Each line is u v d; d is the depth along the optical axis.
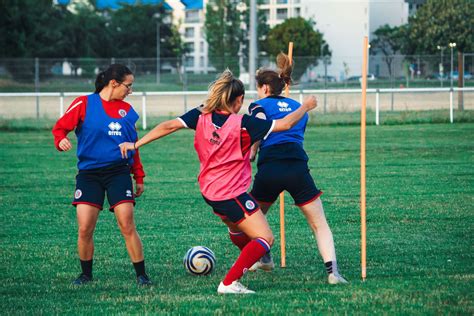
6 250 12.03
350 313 7.56
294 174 9.25
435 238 12.53
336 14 119.88
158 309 7.96
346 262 10.81
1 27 91.94
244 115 8.52
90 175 9.52
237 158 8.49
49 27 101.25
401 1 121.00
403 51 90.88
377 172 20.98
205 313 7.67
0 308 8.28
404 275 9.78
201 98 55.59
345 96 52.38
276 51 98.12
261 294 8.62
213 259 10.12
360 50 118.50
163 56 122.44
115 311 7.94
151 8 122.81
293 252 11.70
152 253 11.70
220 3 102.88
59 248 12.18
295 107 9.56
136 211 15.58
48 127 35.84
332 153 25.67
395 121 37.34
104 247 12.23
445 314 7.50
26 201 16.98
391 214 14.78
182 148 28.09
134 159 9.81
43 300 8.66
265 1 124.44
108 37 111.81
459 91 40.75
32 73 59.41
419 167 21.95
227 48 102.25
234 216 8.59
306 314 7.54
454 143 28.30
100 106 9.45
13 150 27.62
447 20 80.00
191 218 14.78
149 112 42.84
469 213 14.80
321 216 9.42
